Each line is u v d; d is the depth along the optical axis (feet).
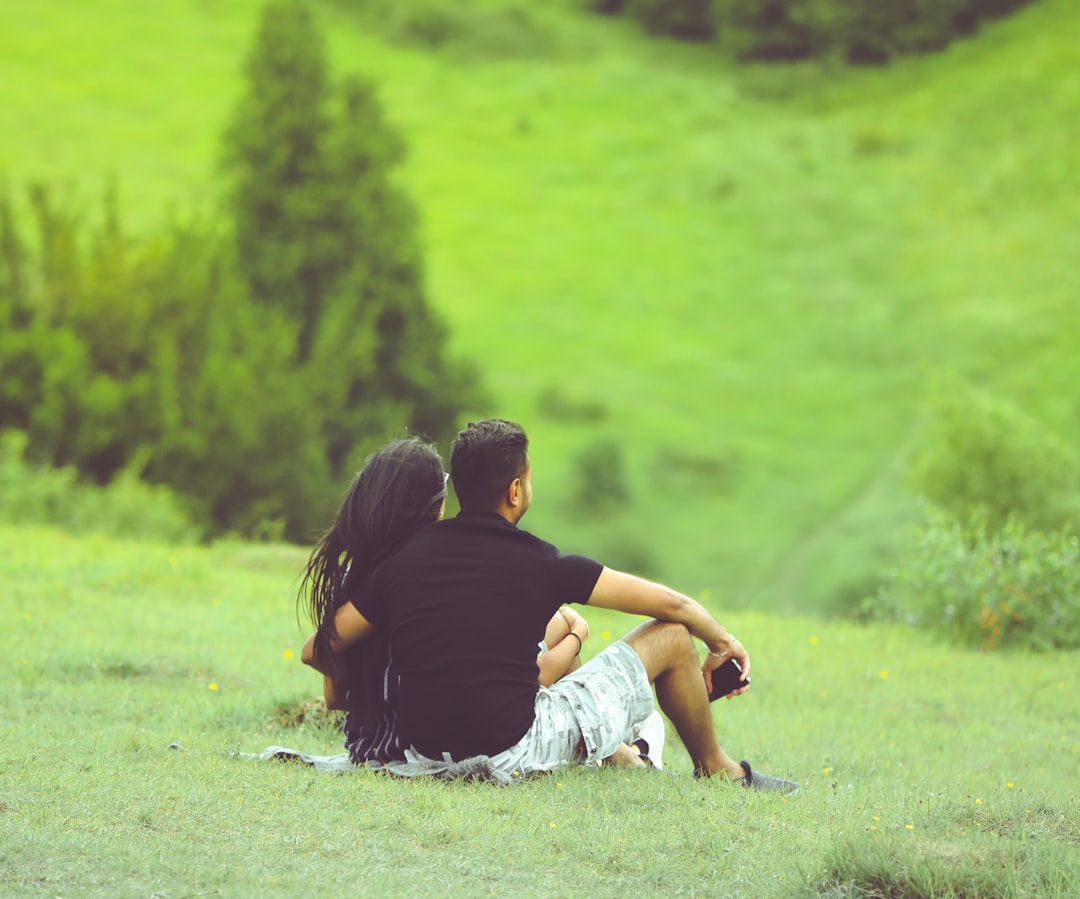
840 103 450.30
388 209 196.85
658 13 526.98
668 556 242.37
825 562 229.86
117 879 22.21
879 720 49.24
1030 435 122.42
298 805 27.86
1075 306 305.32
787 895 23.43
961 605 74.49
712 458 272.31
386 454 32.27
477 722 30.35
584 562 31.35
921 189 380.78
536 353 311.47
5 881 21.68
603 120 445.37
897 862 23.88
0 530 92.84
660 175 405.39
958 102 426.92
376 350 192.34
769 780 32.89
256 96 193.06
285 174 190.49
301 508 148.36
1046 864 23.62
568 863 25.14
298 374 164.55
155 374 138.51
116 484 122.31
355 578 31.86
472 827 26.76
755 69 483.92
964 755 42.91
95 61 429.38
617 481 258.98
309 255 186.80
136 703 41.63
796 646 66.85
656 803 29.78
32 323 138.10
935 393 127.24
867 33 476.54
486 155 416.46
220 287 151.23
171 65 436.76
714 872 24.80
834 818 29.40
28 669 45.57
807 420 286.66
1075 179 365.20
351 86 197.36
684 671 32.50
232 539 104.53
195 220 153.69
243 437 140.05
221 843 24.90
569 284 343.26
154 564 73.26
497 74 482.69
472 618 30.45
